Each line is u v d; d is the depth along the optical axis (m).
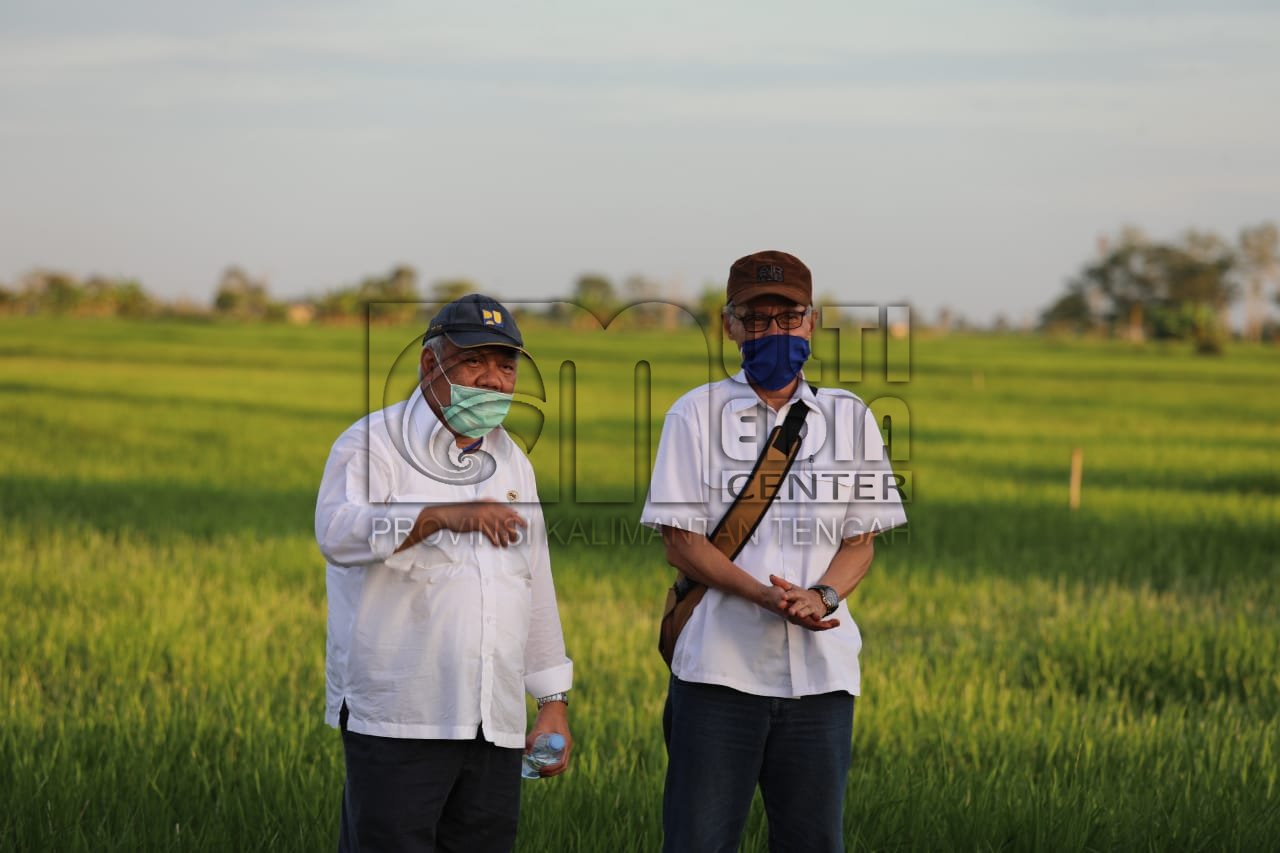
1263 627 19.23
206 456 45.34
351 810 7.94
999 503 34.75
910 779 11.78
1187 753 12.79
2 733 12.80
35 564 23.08
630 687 15.89
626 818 10.95
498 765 8.02
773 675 8.30
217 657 16.47
